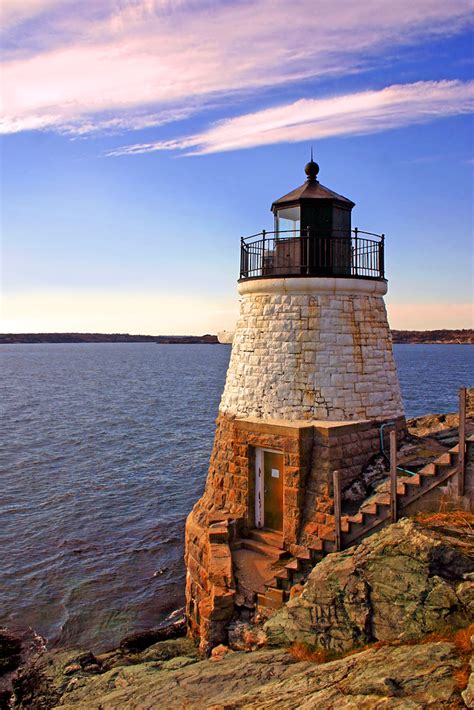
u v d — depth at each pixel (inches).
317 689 266.1
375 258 568.4
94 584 848.3
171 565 911.0
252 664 348.5
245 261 585.9
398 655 275.7
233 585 461.1
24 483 1309.1
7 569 886.4
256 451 535.8
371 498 462.0
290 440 491.5
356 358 528.7
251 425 526.0
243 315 583.2
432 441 557.3
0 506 1151.0
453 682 228.7
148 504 1180.5
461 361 5516.7
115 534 1024.9
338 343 522.9
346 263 557.0
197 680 345.1
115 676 462.0
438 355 7288.4
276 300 542.9
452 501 392.8
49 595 816.3
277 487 523.5
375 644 314.3
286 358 528.1
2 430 1964.8
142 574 882.1
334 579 348.5
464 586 294.5
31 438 1825.8
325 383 514.6
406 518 365.4
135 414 2368.4
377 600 327.6
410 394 2549.2
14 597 808.9
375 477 498.9
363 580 336.5
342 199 550.0
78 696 444.5
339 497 431.5
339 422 504.7
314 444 495.2
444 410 2028.8
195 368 5659.5
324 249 541.6
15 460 1518.2
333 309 527.8
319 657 336.8
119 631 730.2
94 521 1082.1
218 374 4746.6
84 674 589.3
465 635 267.3
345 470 492.1
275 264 567.2
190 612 567.8
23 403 2743.6
